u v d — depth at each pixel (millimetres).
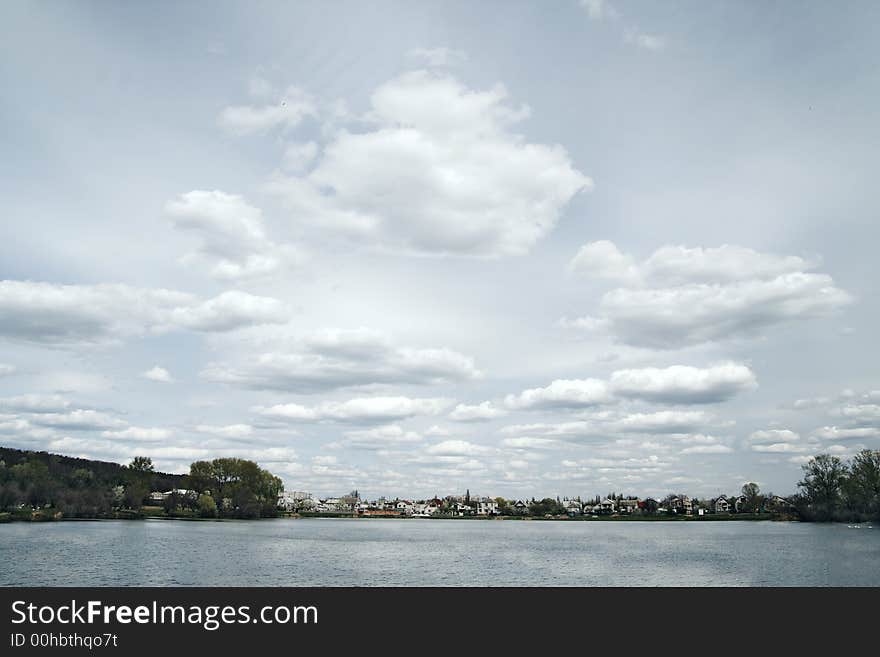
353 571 116188
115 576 103125
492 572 116812
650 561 135000
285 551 155500
